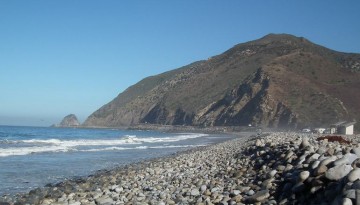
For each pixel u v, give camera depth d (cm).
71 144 4062
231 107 10775
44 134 6906
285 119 9088
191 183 1236
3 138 5125
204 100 12750
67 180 1634
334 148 1031
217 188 1052
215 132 9462
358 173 654
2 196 1257
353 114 9050
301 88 9975
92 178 1625
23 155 2683
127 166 2061
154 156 2822
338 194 657
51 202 1105
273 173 1019
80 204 1057
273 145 1611
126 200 1080
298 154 1122
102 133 9075
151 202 1007
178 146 4084
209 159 1936
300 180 809
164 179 1426
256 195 862
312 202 729
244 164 1416
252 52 15125
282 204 785
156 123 14050
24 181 1636
